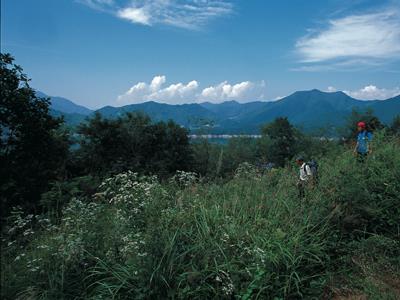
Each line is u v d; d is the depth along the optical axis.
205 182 8.66
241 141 52.81
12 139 17.36
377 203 6.99
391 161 8.66
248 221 6.28
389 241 6.06
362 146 9.87
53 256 5.84
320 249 5.84
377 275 5.48
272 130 53.12
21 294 5.69
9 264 6.38
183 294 4.84
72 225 6.43
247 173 9.45
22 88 17.47
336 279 5.51
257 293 4.96
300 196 7.53
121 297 5.09
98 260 5.53
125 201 6.62
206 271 5.12
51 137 18.92
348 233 6.48
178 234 5.71
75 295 5.37
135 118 27.78
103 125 25.11
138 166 25.00
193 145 31.69
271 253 5.30
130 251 5.36
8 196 14.78
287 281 5.07
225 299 4.92
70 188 11.67
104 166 23.31
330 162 11.02
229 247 5.56
